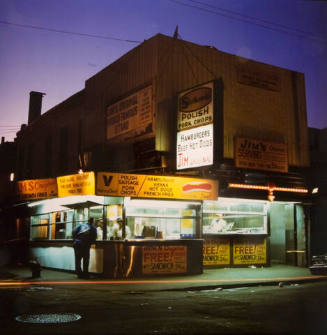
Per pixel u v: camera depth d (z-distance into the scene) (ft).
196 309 27.37
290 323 23.00
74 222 55.36
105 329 21.38
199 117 51.67
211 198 50.85
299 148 65.31
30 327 21.81
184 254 49.16
